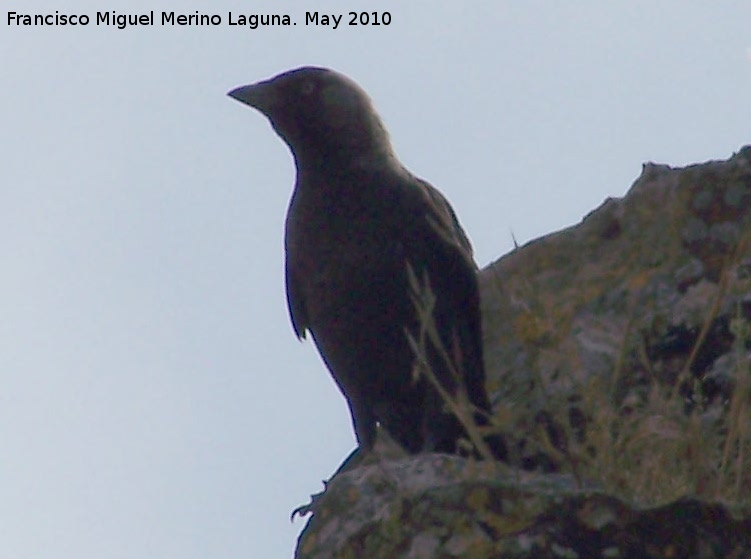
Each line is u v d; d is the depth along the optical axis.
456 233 12.94
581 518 8.30
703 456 9.01
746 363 9.52
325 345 12.65
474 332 12.64
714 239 12.62
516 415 11.54
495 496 8.47
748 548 8.18
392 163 12.80
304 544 9.22
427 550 8.44
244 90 13.26
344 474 9.55
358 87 13.09
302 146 12.91
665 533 8.22
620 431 9.62
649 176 14.16
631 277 12.95
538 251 14.22
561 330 10.27
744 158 12.96
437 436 12.06
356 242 12.45
